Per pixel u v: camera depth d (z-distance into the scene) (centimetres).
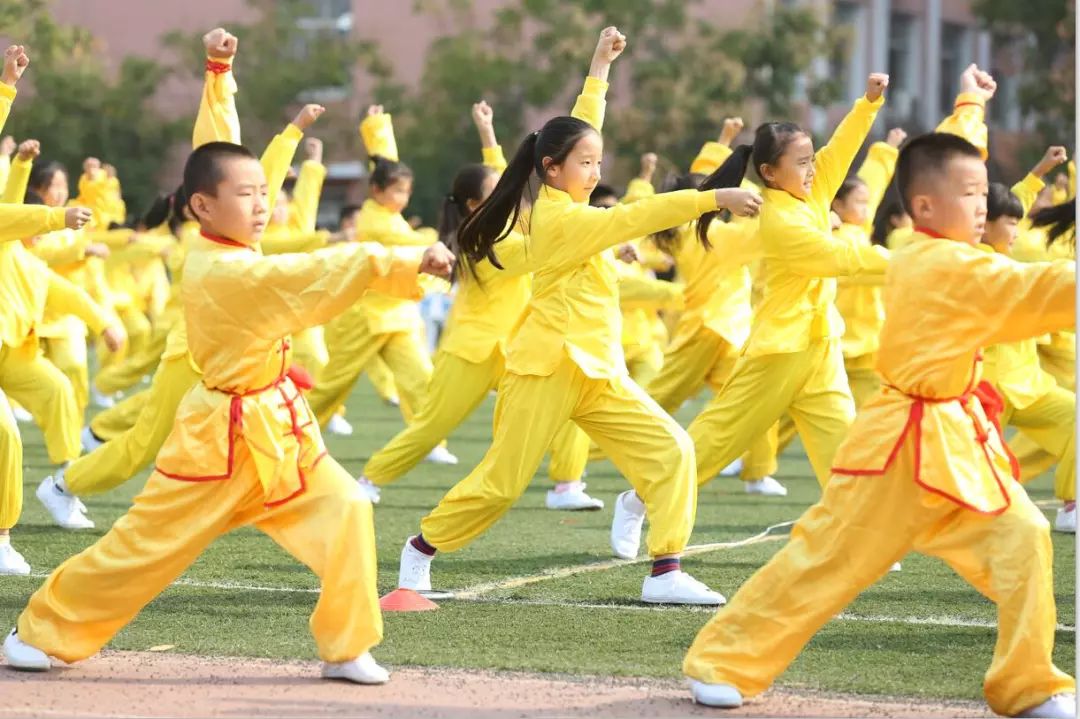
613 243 1057
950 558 873
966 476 851
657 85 4625
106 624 961
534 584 1286
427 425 1559
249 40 5266
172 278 2338
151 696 913
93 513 1664
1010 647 840
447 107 4850
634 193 2142
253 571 1333
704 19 4850
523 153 1177
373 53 5212
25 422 2706
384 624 1123
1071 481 1529
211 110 1109
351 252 889
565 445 1731
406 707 890
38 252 1688
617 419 1201
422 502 1792
